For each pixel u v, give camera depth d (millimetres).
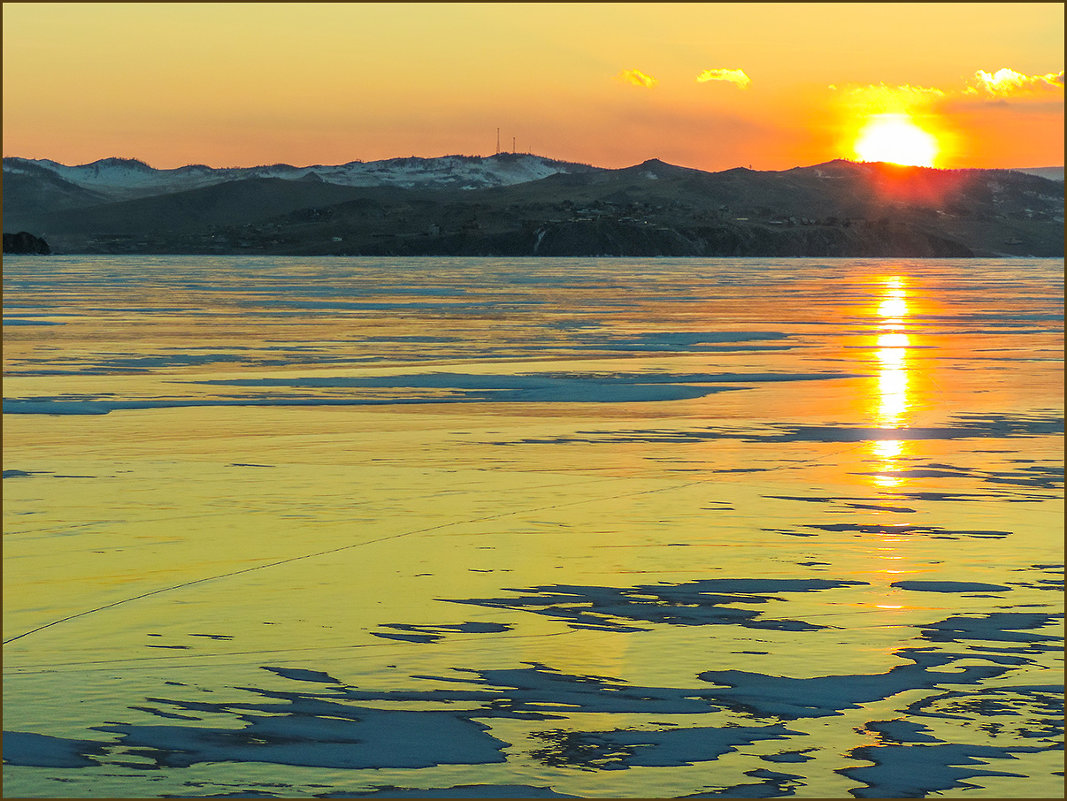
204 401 29922
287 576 13406
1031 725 9367
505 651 10953
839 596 12711
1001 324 62156
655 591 12867
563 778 8484
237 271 174375
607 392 31922
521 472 20141
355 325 60312
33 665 10547
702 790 8328
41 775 8461
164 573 13555
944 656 10836
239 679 10234
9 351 43875
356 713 9562
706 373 36906
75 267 192750
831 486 18859
